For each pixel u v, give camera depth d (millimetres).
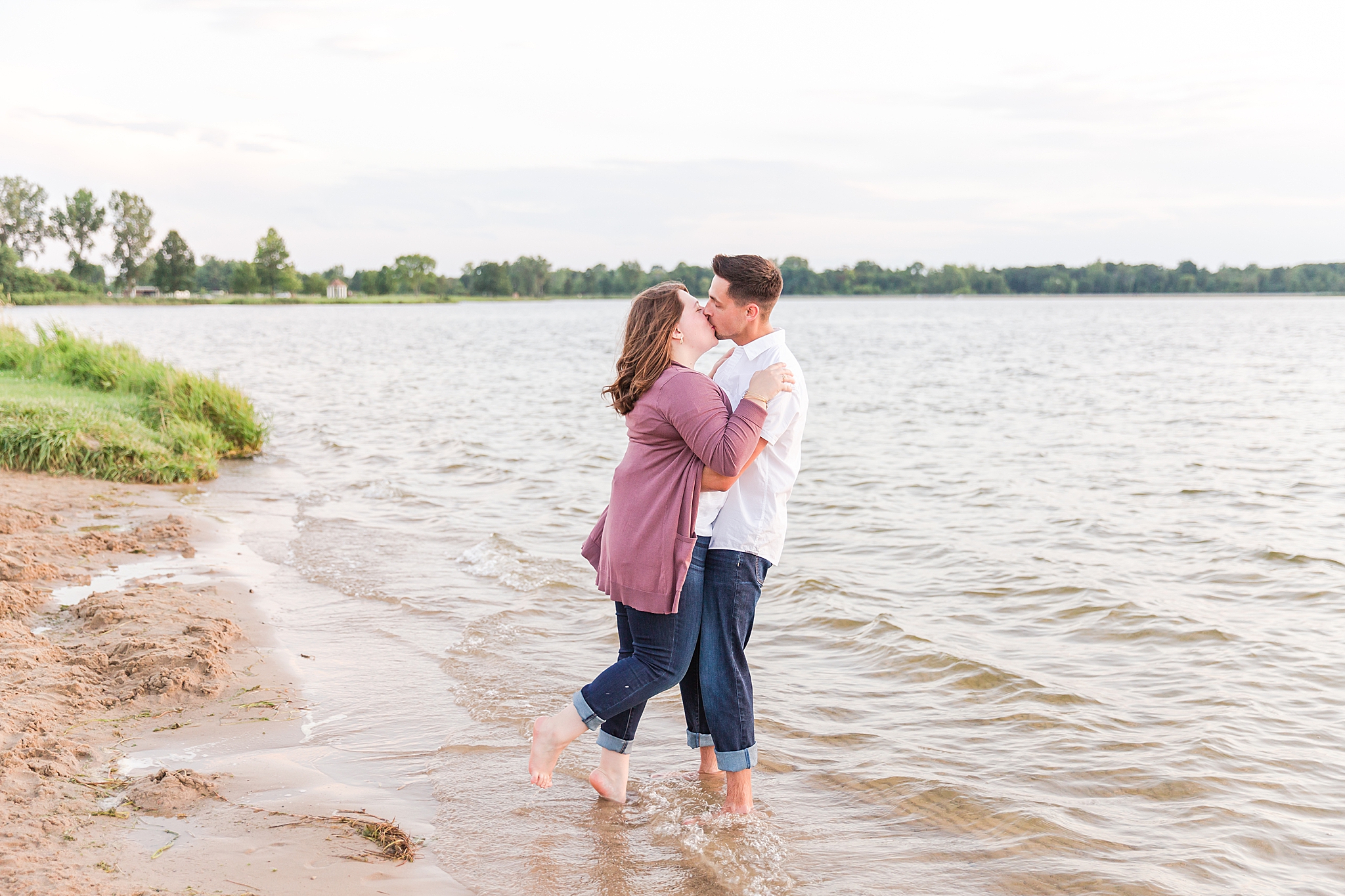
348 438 13898
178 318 81812
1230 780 3650
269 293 159625
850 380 26031
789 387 3125
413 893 2797
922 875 3020
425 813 3340
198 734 3854
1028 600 6176
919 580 6719
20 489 8500
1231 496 9742
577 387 23250
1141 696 4547
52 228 141000
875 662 5039
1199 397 20625
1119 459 12477
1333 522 8445
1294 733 4098
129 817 3086
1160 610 5805
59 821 3000
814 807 3482
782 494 3283
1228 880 2980
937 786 3611
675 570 3109
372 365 30078
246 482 10242
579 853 3111
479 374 27047
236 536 7543
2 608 5086
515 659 4945
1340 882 2979
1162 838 3248
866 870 3051
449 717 4184
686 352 3203
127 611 5188
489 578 6523
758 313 3205
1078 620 5738
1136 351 39125
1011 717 4289
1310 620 5688
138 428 10875
